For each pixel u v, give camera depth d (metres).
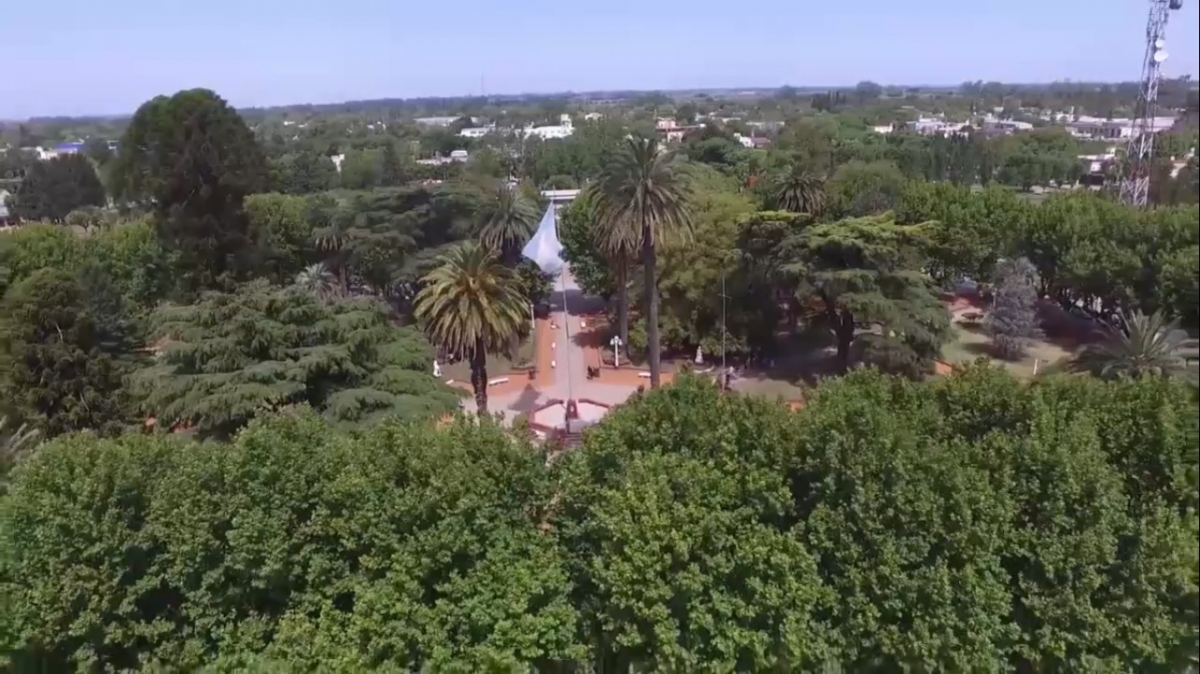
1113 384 17.83
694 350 56.94
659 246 49.31
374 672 16.89
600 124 183.00
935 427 18.59
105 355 36.09
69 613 17.27
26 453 23.61
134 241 60.72
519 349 59.06
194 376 29.31
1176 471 15.64
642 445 18.84
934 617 16.17
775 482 17.42
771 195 60.84
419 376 32.97
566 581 17.83
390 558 17.59
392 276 66.19
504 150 168.50
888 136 125.94
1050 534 16.45
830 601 16.70
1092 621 15.84
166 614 18.19
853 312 44.16
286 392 28.86
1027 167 54.50
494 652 16.66
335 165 132.88
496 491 18.05
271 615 18.12
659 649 16.69
